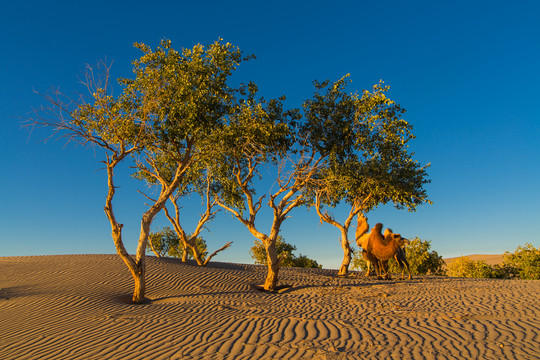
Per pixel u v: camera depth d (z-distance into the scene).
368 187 20.69
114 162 14.59
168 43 15.47
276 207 18.44
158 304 12.82
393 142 20.42
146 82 14.84
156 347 7.03
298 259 41.81
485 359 5.79
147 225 15.09
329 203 23.47
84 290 14.63
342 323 8.54
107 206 14.13
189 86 14.92
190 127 14.91
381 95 18.75
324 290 16.30
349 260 23.89
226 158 18.30
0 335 8.81
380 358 6.00
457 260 38.19
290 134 18.80
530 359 5.70
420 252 35.06
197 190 24.66
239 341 7.15
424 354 6.12
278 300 13.66
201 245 38.25
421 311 9.70
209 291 16.30
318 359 6.02
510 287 14.27
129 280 17.39
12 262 20.69
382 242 21.03
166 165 20.84
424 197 21.70
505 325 7.63
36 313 11.11
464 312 9.20
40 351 7.33
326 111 19.89
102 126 14.29
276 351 6.48
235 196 22.36
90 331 8.62
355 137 20.12
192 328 8.36
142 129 14.79
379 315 9.51
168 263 22.78
